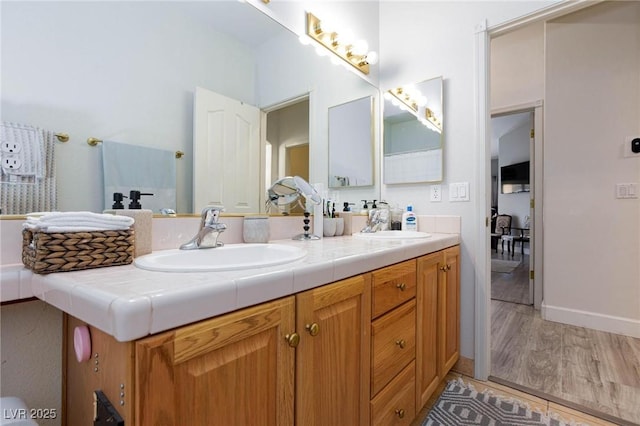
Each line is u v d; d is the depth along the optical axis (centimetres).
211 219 107
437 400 154
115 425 50
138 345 47
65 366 80
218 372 58
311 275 78
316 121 178
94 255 72
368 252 103
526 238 612
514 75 321
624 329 232
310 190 154
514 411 144
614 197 238
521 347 212
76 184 92
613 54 238
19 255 78
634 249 230
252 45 145
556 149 261
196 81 124
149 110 110
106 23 99
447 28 191
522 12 165
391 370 113
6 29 80
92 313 51
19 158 82
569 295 256
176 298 52
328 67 185
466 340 180
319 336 81
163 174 113
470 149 181
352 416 94
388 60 219
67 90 91
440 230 192
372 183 215
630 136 232
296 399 75
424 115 200
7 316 80
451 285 168
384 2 222
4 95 80
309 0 171
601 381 168
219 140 132
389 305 112
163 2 114
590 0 148
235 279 62
